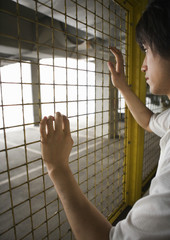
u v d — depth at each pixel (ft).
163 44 1.17
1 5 9.85
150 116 3.31
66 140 1.62
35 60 19.51
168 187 1.10
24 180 7.43
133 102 3.37
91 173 7.88
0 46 11.59
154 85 1.44
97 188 6.50
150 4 1.25
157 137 8.46
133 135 4.86
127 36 4.13
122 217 4.86
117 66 3.35
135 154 4.94
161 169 1.32
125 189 5.08
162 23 1.14
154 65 1.34
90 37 13.87
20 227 4.64
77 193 1.49
